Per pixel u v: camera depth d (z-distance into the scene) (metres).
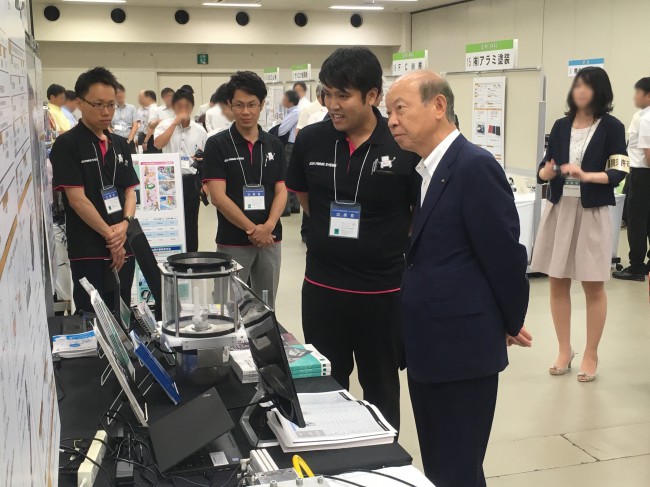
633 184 5.50
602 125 3.34
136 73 13.47
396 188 2.21
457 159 1.75
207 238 7.36
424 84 1.74
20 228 0.66
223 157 3.11
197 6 12.95
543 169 3.51
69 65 13.09
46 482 0.70
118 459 1.39
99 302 1.65
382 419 1.59
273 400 1.53
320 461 1.42
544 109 5.12
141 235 2.19
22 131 0.80
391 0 12.49
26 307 0.66
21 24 0.88
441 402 1.83
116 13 12.76
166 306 1.87
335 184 2.26
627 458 2.81
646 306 4.89
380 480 1.32
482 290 1.77
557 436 3.00
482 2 11.93
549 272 3.57
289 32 13.73
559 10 10.14
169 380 1.73
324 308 2.35
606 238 3.40
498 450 2.88
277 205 3.19
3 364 0.48
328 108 2.16
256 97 3.07
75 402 1.72
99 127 2.97
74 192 2.90
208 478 1.36
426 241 1.79
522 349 4.07
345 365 2.45
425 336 1.80
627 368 3.77
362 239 2.25
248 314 1.54
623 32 8.97
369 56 2.11
